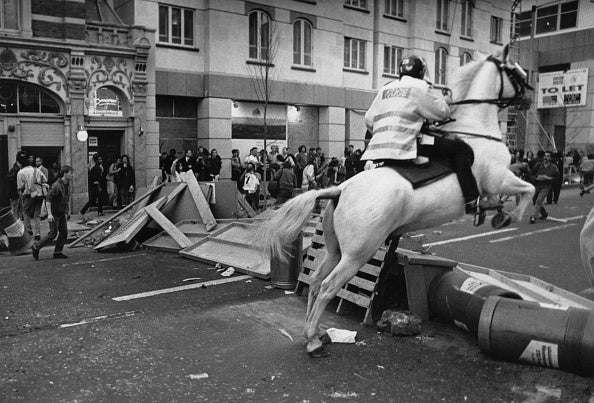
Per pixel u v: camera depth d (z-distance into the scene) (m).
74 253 11.52
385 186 5.50
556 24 40.09
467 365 5.43
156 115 20.62
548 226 14.81
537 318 5.16
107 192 17.45
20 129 16.08
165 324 6.74
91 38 17.11
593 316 4.93
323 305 5.68
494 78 5.98
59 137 16.75
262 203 19.25
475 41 31.69
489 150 5.83
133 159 18.09
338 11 24.84
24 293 8.23
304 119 24.67
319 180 19.58
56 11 16.38
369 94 26.55
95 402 4.71
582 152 33.78
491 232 13.79
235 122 22.17
